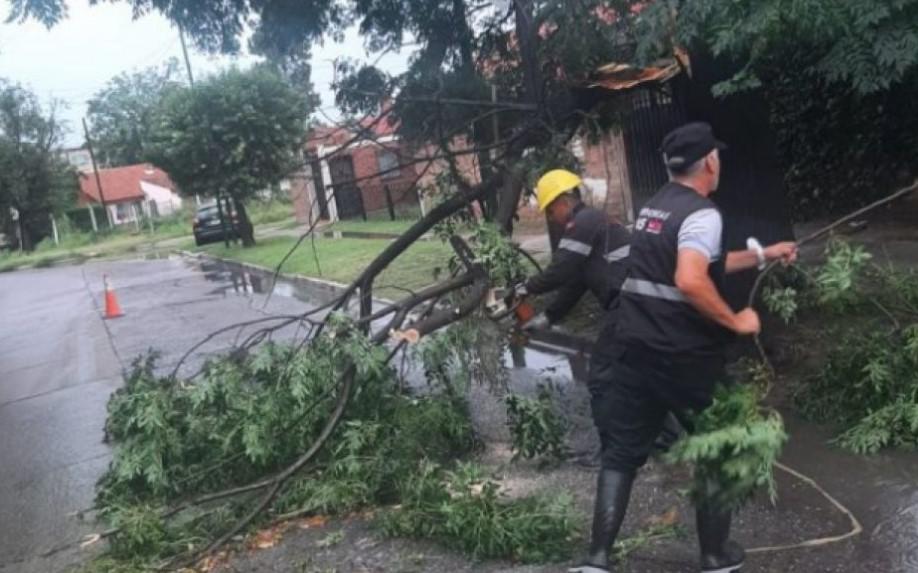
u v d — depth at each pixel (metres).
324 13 8.84
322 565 4.70
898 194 4.01
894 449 5.24
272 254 24.67
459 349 5.89
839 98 12.58
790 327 7.29
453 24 8.67
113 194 71.25
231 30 8.82
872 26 5.24
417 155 8.55
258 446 5.54
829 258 4.54
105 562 5.10
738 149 7.96
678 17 5.94
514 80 8.61
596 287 4.73
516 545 4.45
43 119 53.50
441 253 17.36
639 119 14.80
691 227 3.58
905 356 5.54
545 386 7.15
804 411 5.86
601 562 3.90
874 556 4.11
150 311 16.89
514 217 7.18
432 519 4.78
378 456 5.46
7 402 10.48
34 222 57.09
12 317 19.77
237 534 5.18
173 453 5.81
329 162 9.16
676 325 3.68
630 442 3.94
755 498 4.78
